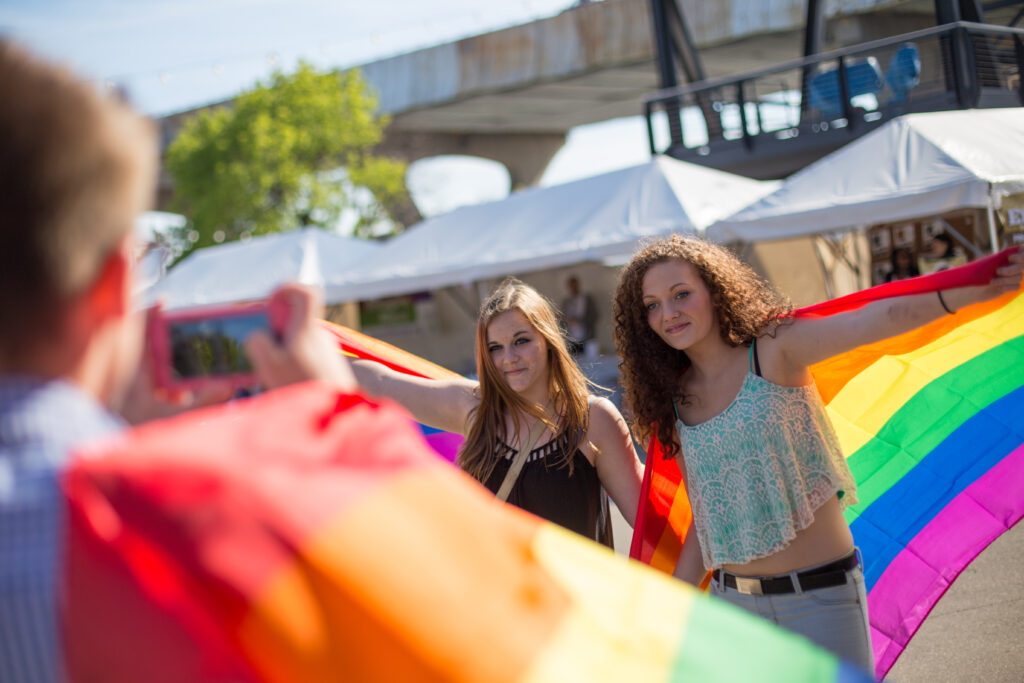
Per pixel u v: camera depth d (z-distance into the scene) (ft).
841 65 49.39
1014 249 7.13
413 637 2.70
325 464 2.85
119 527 2.55
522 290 9.53
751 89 54.03
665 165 36.96
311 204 81.46
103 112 2.61
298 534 2.63
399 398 10.19
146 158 2.77
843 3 59.98
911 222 33.12
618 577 3.31
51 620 2.53
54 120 2.50
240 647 2.54
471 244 40.50
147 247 2.94
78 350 2.66
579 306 54.08
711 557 8.24
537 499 9.23
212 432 2.77
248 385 3.26
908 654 13.21
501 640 2.87
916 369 10.87
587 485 9.39
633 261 8.70
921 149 28.63
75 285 2.57
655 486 9.80
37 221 2.48
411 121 101.19
